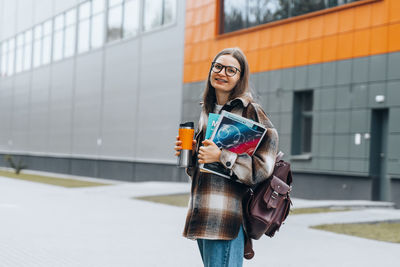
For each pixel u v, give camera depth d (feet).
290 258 22.24
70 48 111.14
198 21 73.82
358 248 25.22
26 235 26.48
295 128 59.21
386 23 49.52
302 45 57.88
